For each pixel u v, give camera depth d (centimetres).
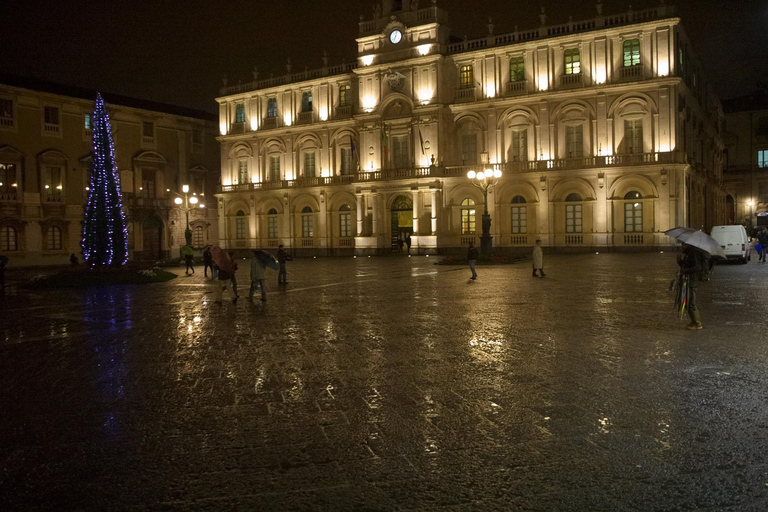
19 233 5062
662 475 496
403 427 625
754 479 486
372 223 5375
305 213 5888
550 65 4681
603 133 4531
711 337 1052
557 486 480
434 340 1094
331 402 720
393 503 458
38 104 5175
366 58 5384
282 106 5997
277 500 466
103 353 1059
